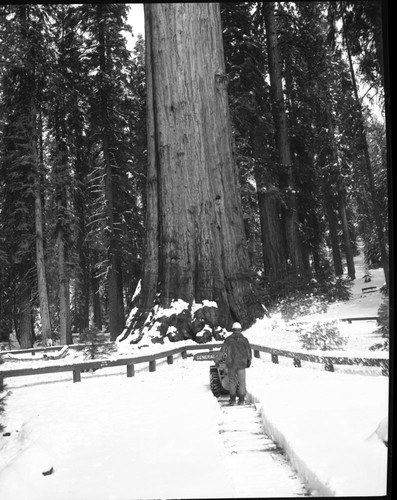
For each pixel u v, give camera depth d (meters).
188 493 4.09
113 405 8.47
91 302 46.78
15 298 28.06
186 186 16.31
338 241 40.69
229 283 16.06
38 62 24.44
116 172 30.58
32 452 5.55
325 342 13.02
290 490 4.01
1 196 26.44
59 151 26.81
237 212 16.86
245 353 8.79
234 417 7.37
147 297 16.19
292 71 29.20
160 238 16.56
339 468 3.89
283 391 8.26
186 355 14.28
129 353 14.45
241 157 23.84
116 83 29.39
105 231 28.75
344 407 6.32
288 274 22.34
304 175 29.44
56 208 26.45
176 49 16.64
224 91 17.12
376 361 9.03
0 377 10.51
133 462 5.25
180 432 6.34
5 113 25.36
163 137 16.61
